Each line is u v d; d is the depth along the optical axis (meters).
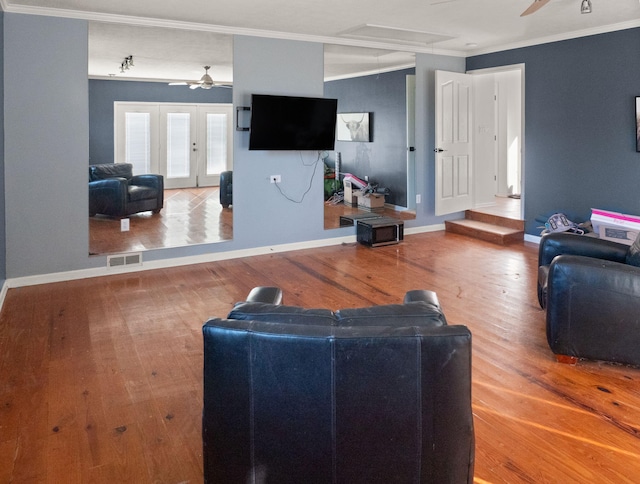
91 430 2.30
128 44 5.75
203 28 5.08
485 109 7.36
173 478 1.97
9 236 4.51
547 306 2.95
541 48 5.94
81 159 4.74
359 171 7.76
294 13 4.68
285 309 1.74
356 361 1.42
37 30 4.45
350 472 1.49
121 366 2.96
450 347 1.42
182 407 2.51
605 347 2.78
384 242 6.21
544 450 2.15
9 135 4.42
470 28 5.36
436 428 1.45
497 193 8.80
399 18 4.91
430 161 6.85
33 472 2.00
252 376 1.47
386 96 7.14
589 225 5.41
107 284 4.66
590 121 5.53
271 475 1.52
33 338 3.38
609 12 4.71
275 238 5.89
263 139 5.48
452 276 4.85
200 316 3.81
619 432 2.28
